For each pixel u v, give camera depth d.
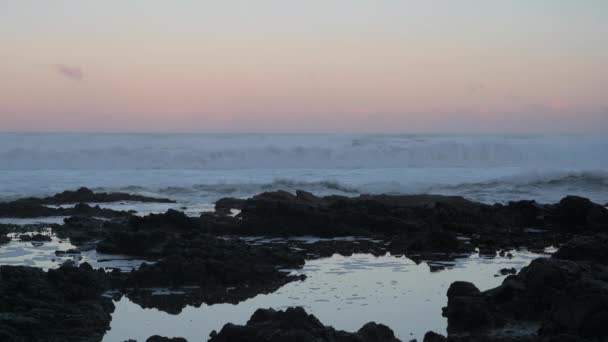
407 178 34.34
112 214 22.97
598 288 9.23
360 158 45.22
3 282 10.56
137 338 9.44
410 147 46.44
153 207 25.48
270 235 19.17
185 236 16.41
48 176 34.88
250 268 13.19
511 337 8.88
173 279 12.80
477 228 19.70
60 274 11.38
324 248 17.06
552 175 32.19
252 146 46.62
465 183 31.67
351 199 22.53
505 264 14.97
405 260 15.46
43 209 22.98
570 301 9.26
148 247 15.52
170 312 10.88
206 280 12.88
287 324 8.48
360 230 19.38
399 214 20.83
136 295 12.01
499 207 22.14
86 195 27.08
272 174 36.50
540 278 10.37
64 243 17.22
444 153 46.81
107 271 13.68
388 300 11.50
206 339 9.39
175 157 42.59
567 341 8.42
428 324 10.06
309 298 11.70
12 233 18.77
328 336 8.37
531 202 21.61
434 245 16.86
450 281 13.07
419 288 12.43
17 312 9.77
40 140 49.34
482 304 10.17
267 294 12.06
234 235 19.14
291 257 14.82
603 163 45.94
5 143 46.72
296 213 19.50
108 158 42.28
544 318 9.85
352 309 10.91
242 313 10.80
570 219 20.73
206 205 26.31
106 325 10.06
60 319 9.74
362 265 14.80
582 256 13.15
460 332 9.68
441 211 20.56
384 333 8.85
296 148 44.91
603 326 8.89
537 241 18.25
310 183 31.33
